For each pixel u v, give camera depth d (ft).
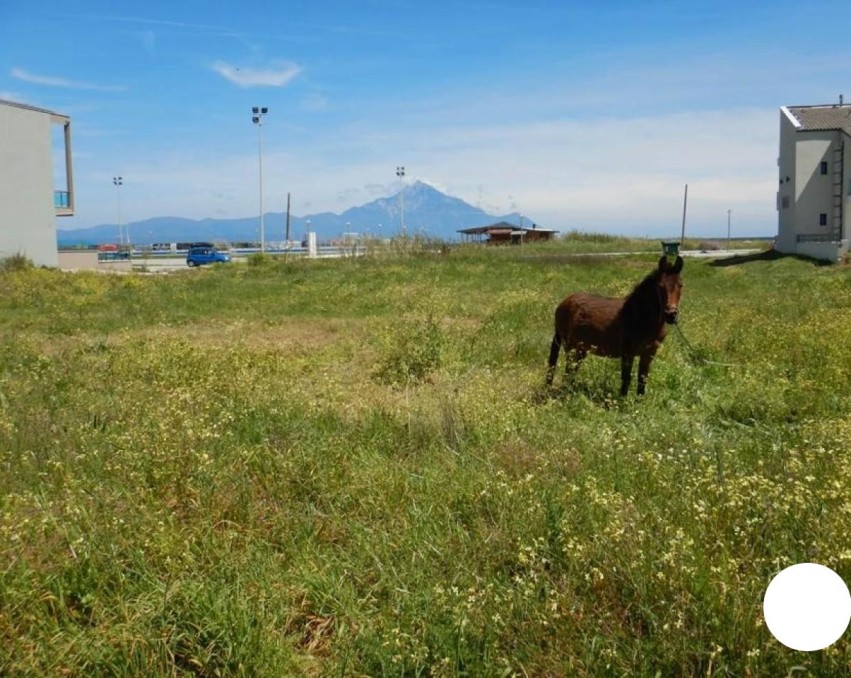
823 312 47.29
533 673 11.73
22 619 12.87
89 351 40.93
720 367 32.09
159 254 247.29
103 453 20.22
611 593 13.25
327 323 55.16
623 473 18.62
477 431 22.70
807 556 13.28
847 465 16.75
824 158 137.08
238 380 28.99
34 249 131.54
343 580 14.28
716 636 11.62
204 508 16.98
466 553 14.92
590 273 91.56
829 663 10.81
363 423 24.02
